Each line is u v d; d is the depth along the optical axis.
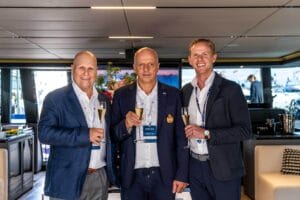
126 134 2.70
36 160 8.42
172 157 2.79
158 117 2.77
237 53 8.91
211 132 2.66
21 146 6.28
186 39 6.71
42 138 2.55
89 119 2.67
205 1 4.18
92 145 2.62
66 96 2.63
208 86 2.84
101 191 2.69
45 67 9.59
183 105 2.95
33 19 5.00
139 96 2.82
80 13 4.70
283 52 8.80
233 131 2.70
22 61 9.47
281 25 5.55
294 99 8.87
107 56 9.01
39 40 6.68
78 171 2.54
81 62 2.64
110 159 2.75
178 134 2.82
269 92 10.17
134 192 2.79
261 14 4.82
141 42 7.00
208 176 2.79
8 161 5.44
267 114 6.66
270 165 5.20
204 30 5.91
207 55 2.80
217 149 2.72
